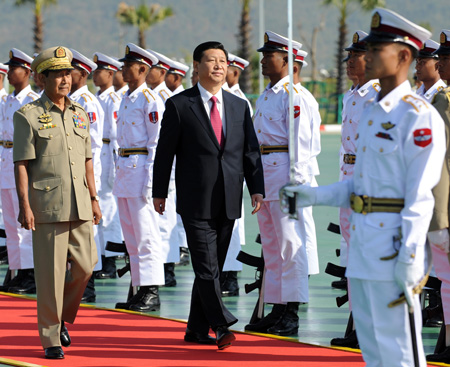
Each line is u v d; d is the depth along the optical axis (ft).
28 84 43.62
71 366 29.19
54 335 30.22
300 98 34.27
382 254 23.04
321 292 41.70
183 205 31.27
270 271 34.68
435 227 27.32
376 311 23.31
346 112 35.06
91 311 37.32
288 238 33.91
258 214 34.96
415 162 22.68
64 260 30.35
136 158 38.86
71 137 30.78
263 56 34.91
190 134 31.27
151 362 29.66
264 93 35.17
